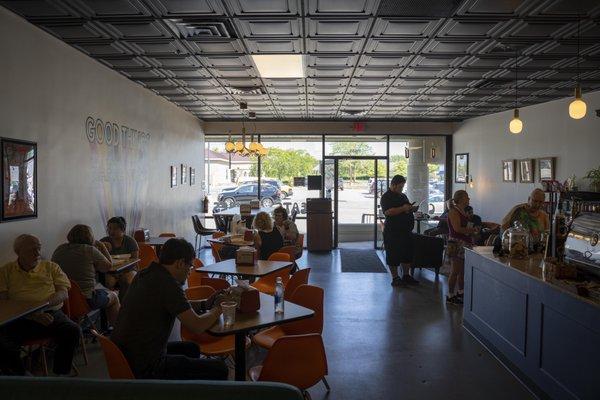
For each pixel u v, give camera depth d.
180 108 10.15
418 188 12.49
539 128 9.11
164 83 7.55
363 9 4.25
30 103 4.74
